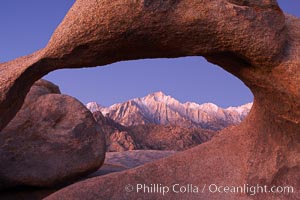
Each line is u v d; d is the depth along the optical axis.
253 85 5.19
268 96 5.07
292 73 4.40
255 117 5.84
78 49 4.40
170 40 4.41
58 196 5.50
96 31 4.21
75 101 9.48
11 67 4.67
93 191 5.56
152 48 4.62
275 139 5.50
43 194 8.38
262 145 5.64
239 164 5.70
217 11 4.15
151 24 4.16
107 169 11.61
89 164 8.81
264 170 5.45
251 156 5.64
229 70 5.40
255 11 4.24
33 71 4.57
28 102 8.95
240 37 4.25
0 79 4.45
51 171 8.35
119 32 4.21
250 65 4.82
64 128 8.98
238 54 4.55
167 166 5.91
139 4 4.03
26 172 8.12
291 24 4.83
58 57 4.47
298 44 4.52
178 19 4.15
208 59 5.42
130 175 5.80
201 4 4.14
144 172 5.84
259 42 4.26
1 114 4.62
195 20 4.15
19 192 8.32
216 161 5.86
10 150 8.22
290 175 5.32
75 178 8.86
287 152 5.39
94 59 4.61
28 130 8.61
